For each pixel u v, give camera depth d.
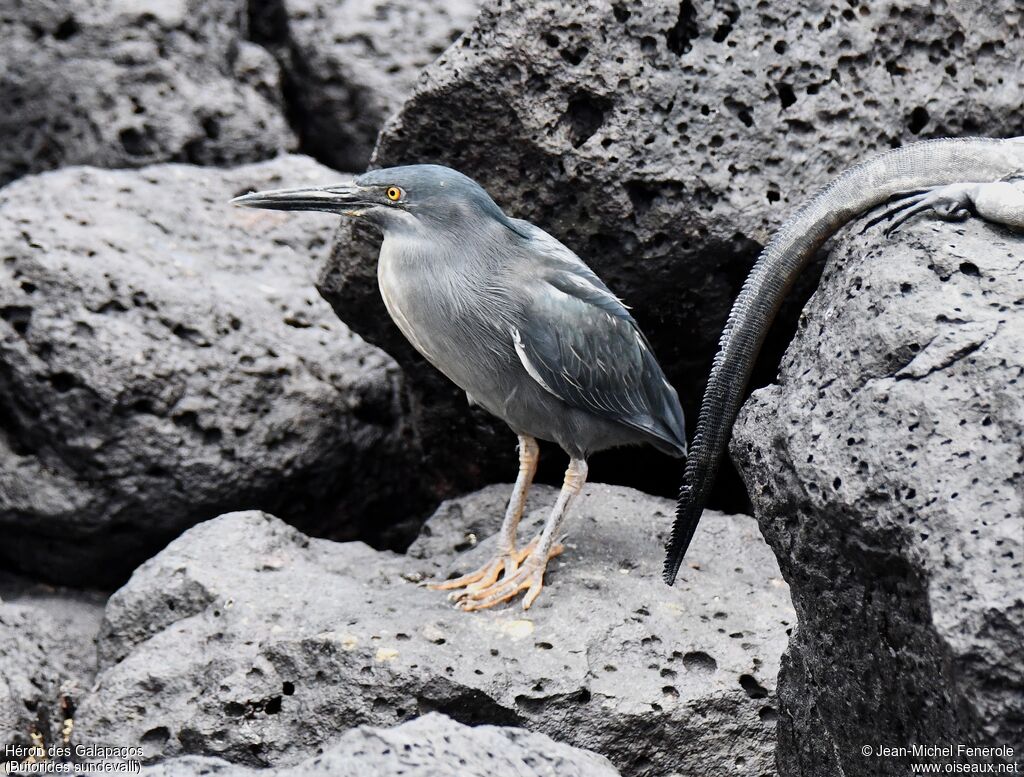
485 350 10.88
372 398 13.80
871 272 8.55
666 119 11.63
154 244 13.74
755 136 11.70
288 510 13.42
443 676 9.75
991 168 10.10
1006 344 7.69
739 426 8.98
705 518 11.91
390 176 10.76
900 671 7.83
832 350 8.45
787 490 8.39
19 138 16.78
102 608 12.95
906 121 11.96
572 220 11.80
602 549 11.40
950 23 12.04
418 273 10.80
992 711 6.89
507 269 10.86
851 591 8.12
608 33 11.54
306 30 17.81
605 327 11.01
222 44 17.22
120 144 16.33
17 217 13.18
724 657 10.18
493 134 11.64
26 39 16.77
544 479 13.47
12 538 13.17
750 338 10.31
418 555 12.17
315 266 14.38
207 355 12.90
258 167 15.06
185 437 12.70
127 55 16.55
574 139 11.69
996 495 7.23
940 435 7.54
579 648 10.10
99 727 10.05
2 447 12.84
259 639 10.23
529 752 7.43
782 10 11.86
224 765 7.41
